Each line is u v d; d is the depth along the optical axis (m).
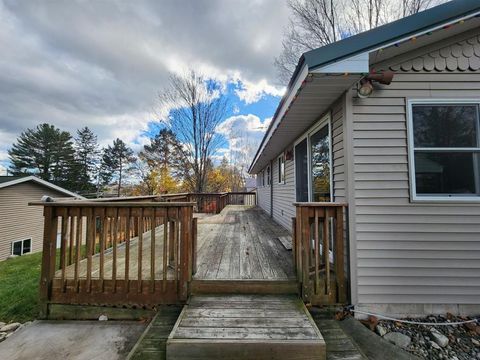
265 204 11.10
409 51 2.92
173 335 2.01
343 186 2.95
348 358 1.99
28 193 13.27
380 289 2.78
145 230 5.85
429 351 2.33
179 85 17.45
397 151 2.86
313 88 2.78
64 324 2.65
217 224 7.07
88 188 34.97
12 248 12.33
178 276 2.78
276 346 1.93
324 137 3.71
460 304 2.78
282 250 4.10
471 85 2.92
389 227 2.81
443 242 2.81
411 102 2.89
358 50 2.39
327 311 2.70
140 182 30.62
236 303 2.55
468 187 2.87
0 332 2.70
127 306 2.75
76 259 2.79
